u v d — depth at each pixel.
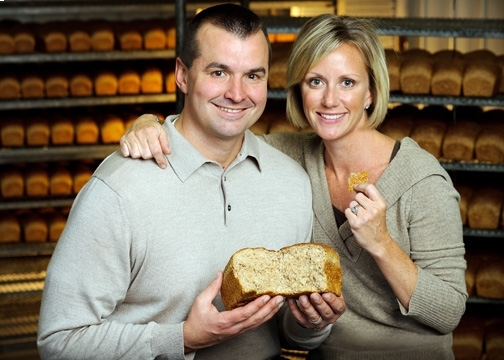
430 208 2.39
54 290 2.11
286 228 2.30
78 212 2.11
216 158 2.21
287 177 2.35
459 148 4.26
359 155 2.50
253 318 2.01
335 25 2.37
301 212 2.36
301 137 2.70
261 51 2.08
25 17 6.17
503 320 4.16
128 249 2.11
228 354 2.26
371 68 2.40
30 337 4.79
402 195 2.41
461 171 4.59
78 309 2.10
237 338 2.27
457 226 2.41
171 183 2.14
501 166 4.17
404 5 6.39
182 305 2.15
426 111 4.64
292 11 6.10
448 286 2.36
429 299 2.32
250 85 2.10
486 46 5.60
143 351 2.05
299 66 2.40
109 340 2.07
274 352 2.35
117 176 2.11
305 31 2.41
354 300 2.53
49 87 5.42
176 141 2.18
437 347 2.51
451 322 2.37
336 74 2.37
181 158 2.16
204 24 2.08
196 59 2.09
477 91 4.27
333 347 2.60
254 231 2.24
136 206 2.09
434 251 2.40
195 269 2.13
